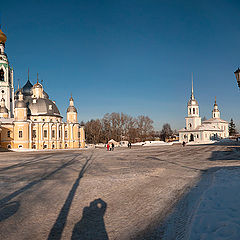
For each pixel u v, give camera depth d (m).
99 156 34.53
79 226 7.62
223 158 28.34
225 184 12.53
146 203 10.04
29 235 6.95
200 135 97.50
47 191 12.16
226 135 122.75
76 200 10.52
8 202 10.23
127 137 102.19
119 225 7.70
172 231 7.16
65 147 70.44
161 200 10.45
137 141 107.38
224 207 8.55
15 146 60.75
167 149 50.69
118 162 25.69
